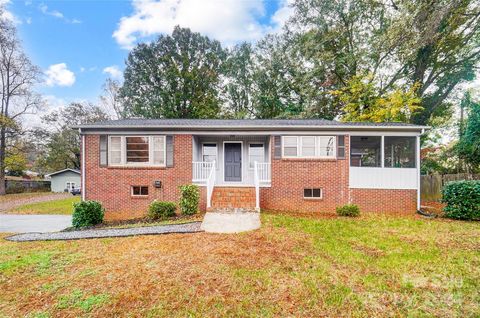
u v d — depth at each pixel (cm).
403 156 1741
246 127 1141
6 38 2558
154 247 619
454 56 1730
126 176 1159
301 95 2406
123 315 346
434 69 1809
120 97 3225
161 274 464
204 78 3122
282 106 2741
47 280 448
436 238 686
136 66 3081
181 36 3119
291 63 2514
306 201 1152
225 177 1378
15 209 1559
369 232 746
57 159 3684
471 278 450
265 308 362
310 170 1158
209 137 1370
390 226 822
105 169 1158
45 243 684
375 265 506
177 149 1166
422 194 1775
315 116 2239
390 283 433
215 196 1091
